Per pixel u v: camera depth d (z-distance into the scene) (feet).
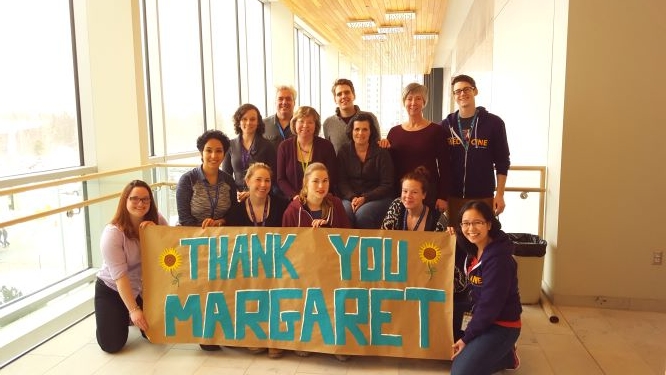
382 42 45.57
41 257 12.68
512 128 18.33
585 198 12.04
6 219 9.78
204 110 25.48
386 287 9.45
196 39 24.45
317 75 54.54
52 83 14.57
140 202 9.93
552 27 12.93
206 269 9.94
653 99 11.50
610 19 11.45
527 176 15.52
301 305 9.65
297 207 10.08
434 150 11.56
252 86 33.91
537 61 14.51
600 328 11.10
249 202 10.69
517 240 13.32
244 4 31.71
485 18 26.05
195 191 10.72
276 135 13.61
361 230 9.53
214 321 9.86
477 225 8.49
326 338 9.52
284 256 9.74
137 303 10.28
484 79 26.45
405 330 9.35
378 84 72.74
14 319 11.50
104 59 15.42
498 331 8.46
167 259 10.00
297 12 31.78
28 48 13.58
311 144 11.74
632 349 10.11
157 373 9.18
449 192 11.78
